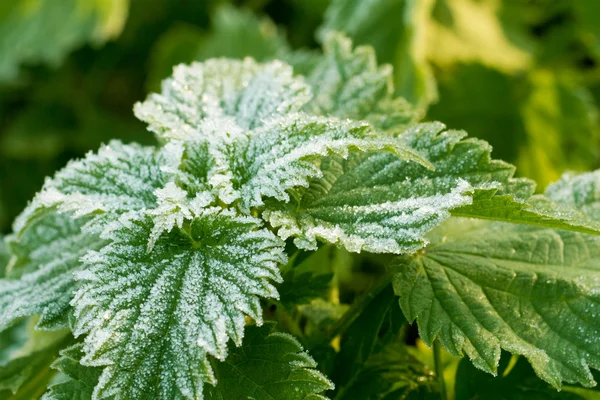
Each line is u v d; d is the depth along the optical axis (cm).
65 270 60
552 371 57
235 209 58
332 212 58
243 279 56
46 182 60
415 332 66
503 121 98
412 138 60
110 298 56
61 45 113
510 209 56
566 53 109
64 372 57
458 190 57
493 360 57
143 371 55
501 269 59
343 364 61
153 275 56
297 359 57
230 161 58
